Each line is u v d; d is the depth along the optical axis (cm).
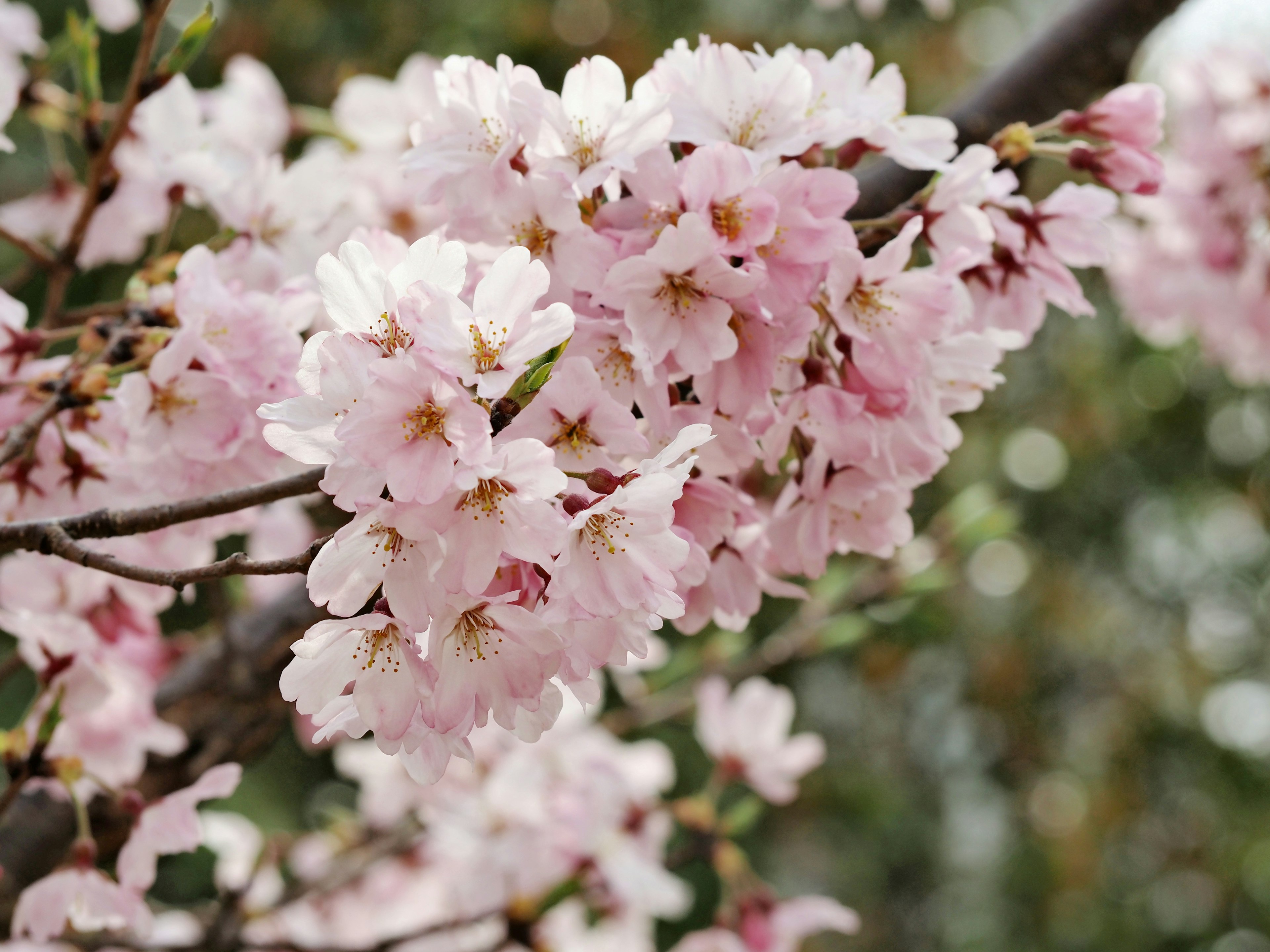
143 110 94
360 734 73
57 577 89
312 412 71
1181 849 306
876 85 82
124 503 85
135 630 92
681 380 77
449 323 71
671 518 72
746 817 123
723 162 75
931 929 317
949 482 255
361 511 71
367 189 111
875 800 281
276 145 116
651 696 131
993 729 303
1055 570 281
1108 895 308
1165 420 274
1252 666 305
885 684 270
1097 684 306
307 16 218
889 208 85
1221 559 304
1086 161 83
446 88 78
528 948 110
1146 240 147
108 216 105
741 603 80
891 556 81
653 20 229
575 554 72
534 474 71
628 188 78
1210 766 298
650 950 133
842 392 77
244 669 95
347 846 130
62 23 211
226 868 127
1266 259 142
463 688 73
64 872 86
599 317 76
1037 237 83
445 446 70
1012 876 306
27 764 86
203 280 83
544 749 124
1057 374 269
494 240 76
